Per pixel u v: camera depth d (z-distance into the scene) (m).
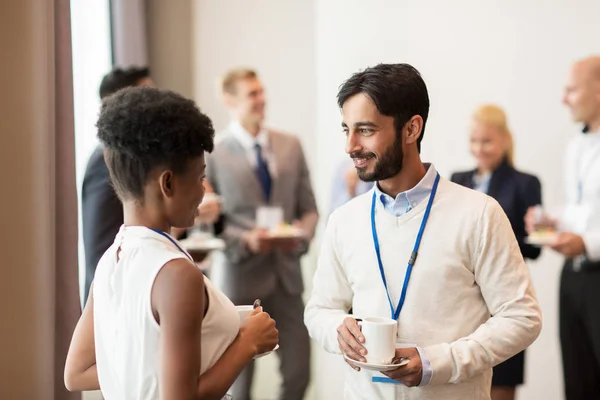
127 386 1.24
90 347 1.40
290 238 3.71
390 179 1.73
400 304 1.70
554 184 4.09
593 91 3.44
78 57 3.88
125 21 4.56
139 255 1.23
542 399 4.11
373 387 1.72
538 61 4.13
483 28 4.31
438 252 1.67
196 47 5.29
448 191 1.72
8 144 2.00
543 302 4.12
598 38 3.94
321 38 5.25
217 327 1.28
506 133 3.35
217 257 4.46
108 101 1.28
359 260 1.77
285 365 3.80
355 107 1.64
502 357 1.61
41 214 2.02
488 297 1.67
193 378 1.17
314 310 1.86
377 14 4.81
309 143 5.40
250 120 3.87
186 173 1.26
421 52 4.58
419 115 1.68
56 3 2.17
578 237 3.20
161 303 1.17
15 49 2.00
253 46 5.34
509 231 1.67
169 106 1.24
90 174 2.55
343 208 1.87
